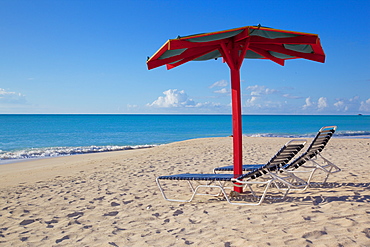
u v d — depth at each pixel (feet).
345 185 18.47
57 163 47.57
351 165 27.22
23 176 34.32
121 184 24.07
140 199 18.93
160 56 16.39
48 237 13.42
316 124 235.40
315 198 15.53
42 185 26.40
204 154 40.42
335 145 47.57
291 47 17.78
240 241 10.87
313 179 21.52
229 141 58.95
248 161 33.30
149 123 276.41
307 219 12.44
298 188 18.79
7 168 45.19
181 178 16.96
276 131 150.20
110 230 13.65
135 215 15.69
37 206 18.92
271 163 16.30
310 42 15.20
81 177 29.22
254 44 17.40
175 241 11.65
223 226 12.71
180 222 13.93
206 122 307.78
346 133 114.21
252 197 17.42
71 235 13.41
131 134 140.15
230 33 14.55
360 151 38.73
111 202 18.56
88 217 15.90
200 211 15.34
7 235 14.06
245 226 12.41
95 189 22.79
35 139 113.09
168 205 17.12
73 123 268.00
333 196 15.52
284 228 11.68
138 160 38.75
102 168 34.60
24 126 208.03
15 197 21.98
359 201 14.29
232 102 17.44
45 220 15.96
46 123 257.96
